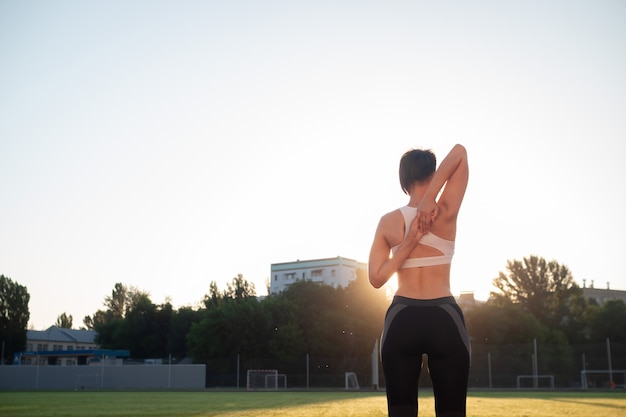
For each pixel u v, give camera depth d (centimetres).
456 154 278
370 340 5578
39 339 9356
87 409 1706
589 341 6656
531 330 6106
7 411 1606
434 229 277
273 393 3506
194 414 1404
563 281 8138
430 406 1742
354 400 2342
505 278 8300
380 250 288
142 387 5081
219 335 5678
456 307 274
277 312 5731
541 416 1313
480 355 4684
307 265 9750
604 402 2083
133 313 7406
